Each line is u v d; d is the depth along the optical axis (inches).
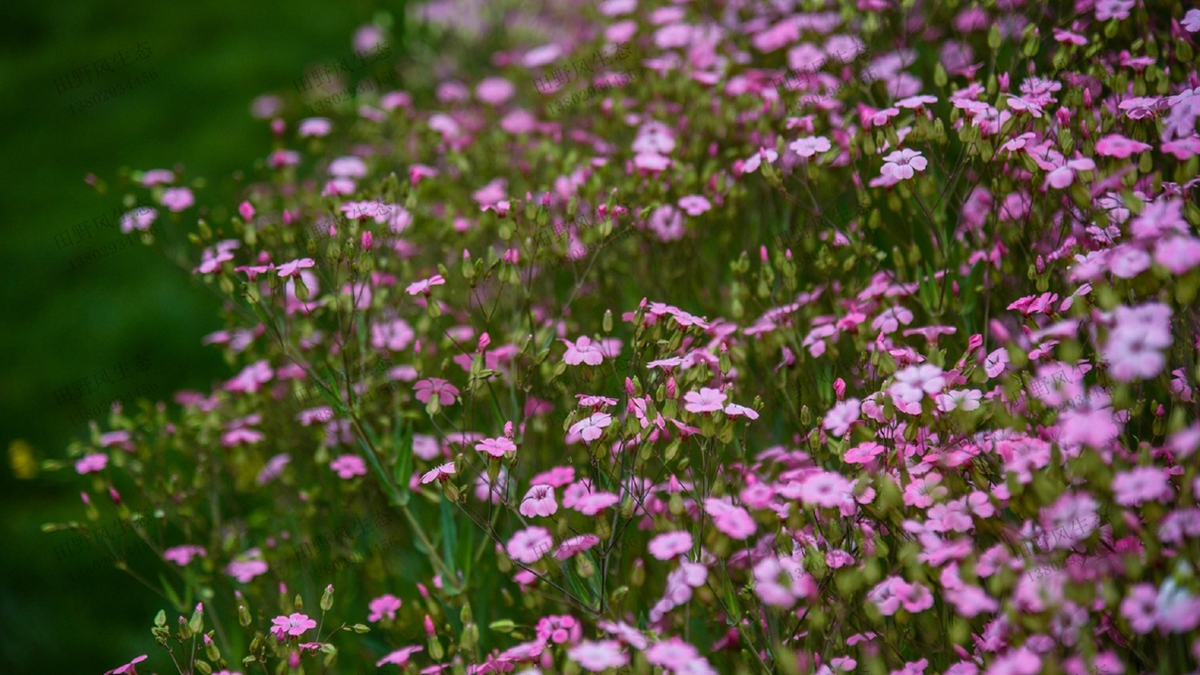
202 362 79.4
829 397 63.8
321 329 66.2
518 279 64.9
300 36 120.7
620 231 66.1
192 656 62.1
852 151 65.3
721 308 68.0
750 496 60.7
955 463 59.9
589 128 73.3
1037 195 64.3
